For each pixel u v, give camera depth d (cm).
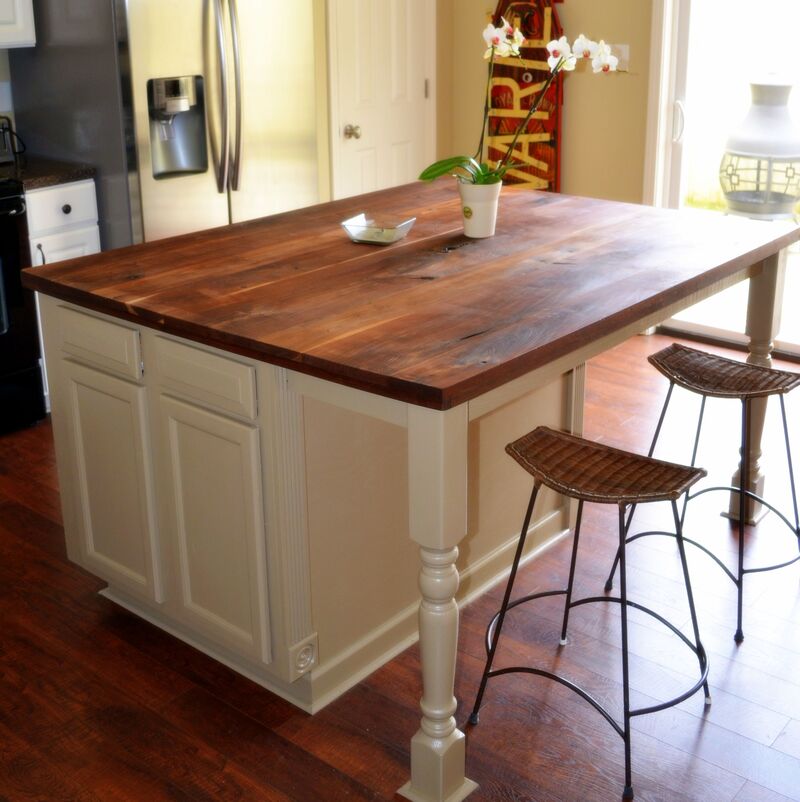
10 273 381
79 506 280
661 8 446
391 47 508
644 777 224
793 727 239
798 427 391
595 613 284
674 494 207
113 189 406
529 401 298
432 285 246
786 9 422
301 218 319
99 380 257
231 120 426
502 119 523
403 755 232
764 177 447
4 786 223
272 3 429
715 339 485
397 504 259
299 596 237
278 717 245
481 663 263
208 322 221
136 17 385
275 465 223
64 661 267
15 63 423
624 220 309
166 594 266
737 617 276
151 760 231
